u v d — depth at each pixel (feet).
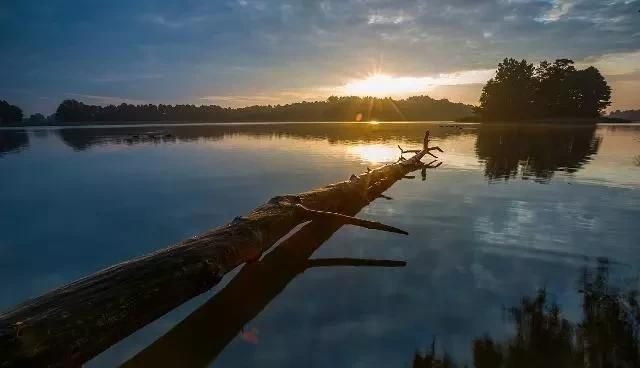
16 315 7.68
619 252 13.80
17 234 17.20
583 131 108.68
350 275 12.41
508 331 8.85
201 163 41.16
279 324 9.51
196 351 8.59
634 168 34.50
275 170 35.63
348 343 8.58
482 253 13.97
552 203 21.35
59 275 12.91
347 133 111.34
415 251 14.40
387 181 29.09
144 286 9.29
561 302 10.18
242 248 12.64
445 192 25.12
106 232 17.44
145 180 30.94
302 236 17.02
